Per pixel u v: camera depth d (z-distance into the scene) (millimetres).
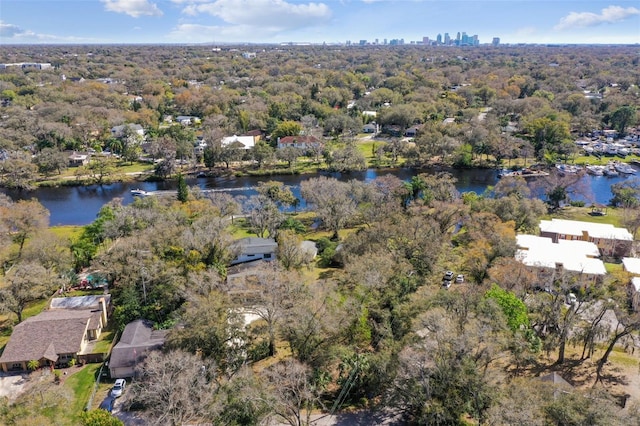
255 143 144000
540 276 56812
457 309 41844
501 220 75500
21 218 72000
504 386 34719
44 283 54312
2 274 65188
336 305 45375
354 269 50500
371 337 45062
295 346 43500
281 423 37438
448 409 33719
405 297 46500
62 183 118125
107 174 124125
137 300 52750
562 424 29297
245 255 67500
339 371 43375
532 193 103000
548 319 46625
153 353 40781
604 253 74312
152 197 89375
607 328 43500
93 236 72438
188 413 35219
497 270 55094
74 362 46344
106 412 35031
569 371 44125
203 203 82875
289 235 69438
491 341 36281
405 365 35938
